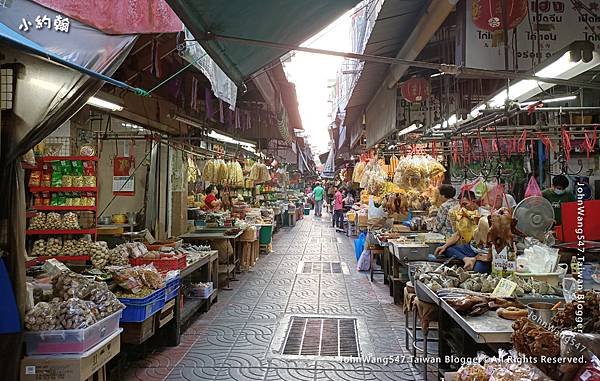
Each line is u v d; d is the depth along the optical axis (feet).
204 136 27.45
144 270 15.25
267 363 15.44
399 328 19.27
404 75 26.32
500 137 19.26
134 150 26.63
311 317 20.93
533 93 15.11
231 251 28.60
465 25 13.99
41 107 10.25
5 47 8.82
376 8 17.62
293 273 31.83
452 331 13.76
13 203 10.36
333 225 69.77
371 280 28.89
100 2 12.17
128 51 12.24
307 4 11.69
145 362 15.58
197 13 10.52
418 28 17.88
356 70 27.04
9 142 10.24
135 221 26.00
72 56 11.97
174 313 17.22
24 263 10.50
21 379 10.20
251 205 53.98
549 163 25.93
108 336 11.59
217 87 17.81
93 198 18.31
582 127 18.22
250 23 11.89
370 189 30.60
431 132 21.17
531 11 13.69
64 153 20.07
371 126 35.50
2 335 10.10
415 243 22.57
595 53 9.66
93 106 19.58
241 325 19.76
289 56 19.45
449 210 20.13
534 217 13.76
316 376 14.37
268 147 52.75
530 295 12.01
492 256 14.52
